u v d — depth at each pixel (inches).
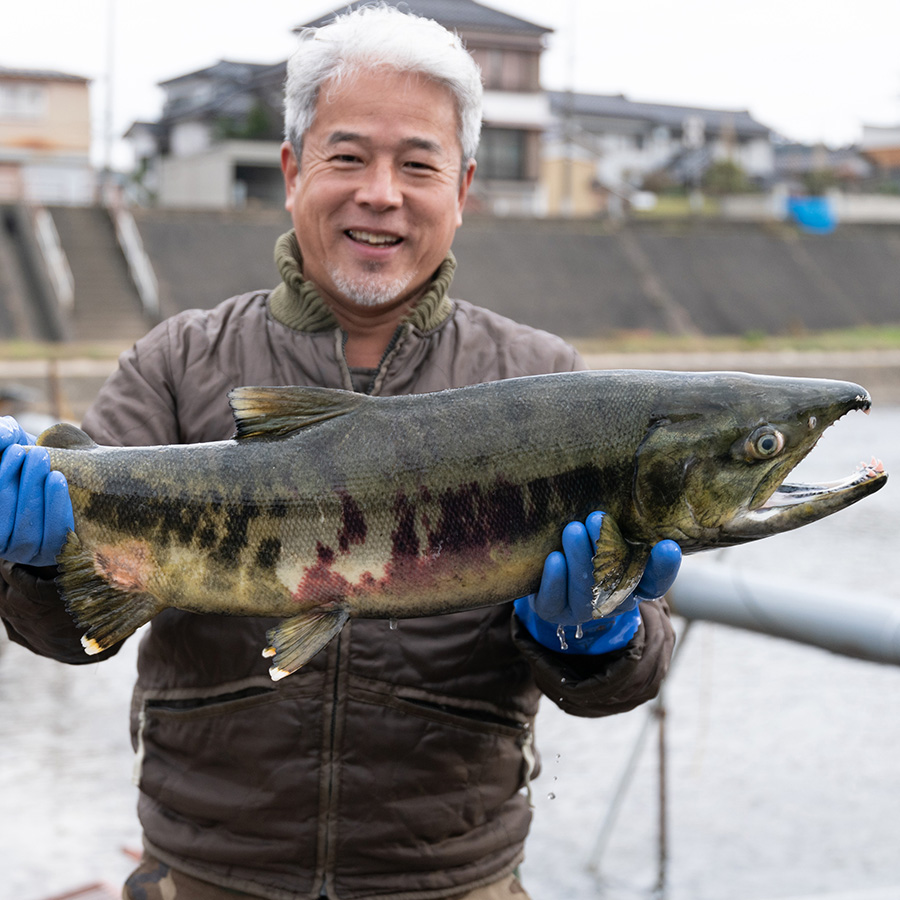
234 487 96.6
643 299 1673.2
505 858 113.0
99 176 2049.7
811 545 540.7
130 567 97.0
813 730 303.3
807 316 1743.4
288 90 113.9
